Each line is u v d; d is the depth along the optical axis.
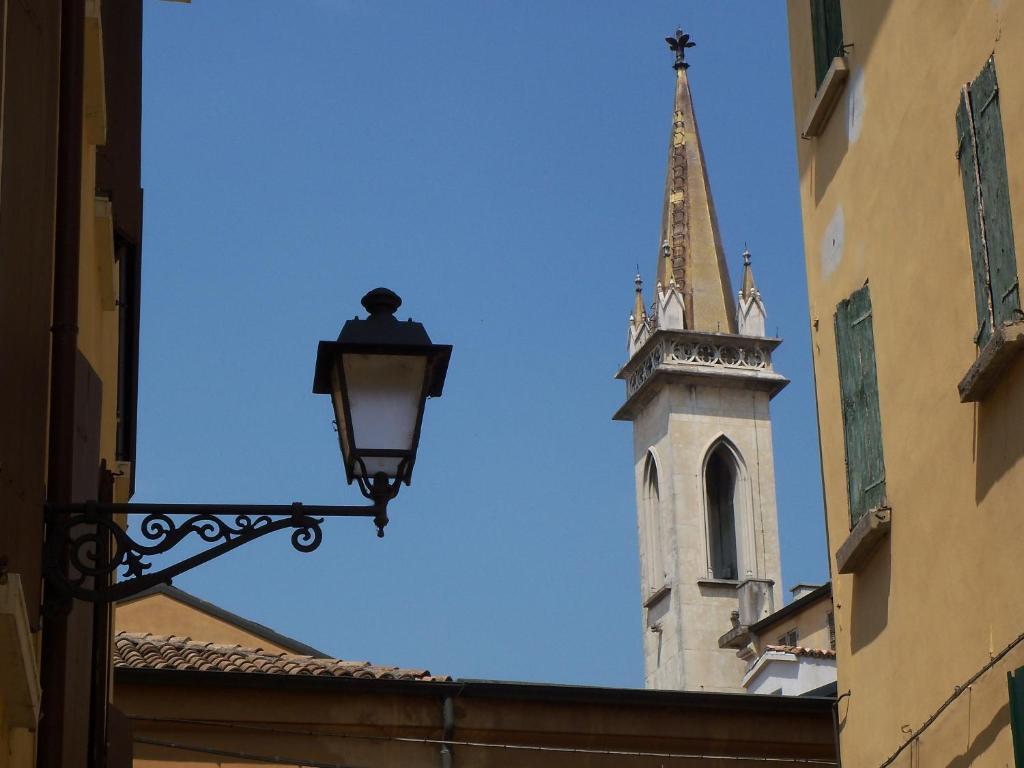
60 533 8.96
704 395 95.19
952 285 13.83
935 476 14.11
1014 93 12.42
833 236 17.23
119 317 16.64
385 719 20.80
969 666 13.28
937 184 14.23
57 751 9.63
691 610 90.38
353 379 9.60
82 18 11.07
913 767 14.59
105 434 14.08
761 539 93.19
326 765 20.45
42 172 9.30
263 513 9.15
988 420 12.93
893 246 15.36
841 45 17.08
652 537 96.06
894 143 15.41
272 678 20.45
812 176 18.06
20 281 8.51
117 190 15.62
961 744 13.37
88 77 12.45
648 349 97.31
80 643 10.90
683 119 108.12
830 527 17.12
